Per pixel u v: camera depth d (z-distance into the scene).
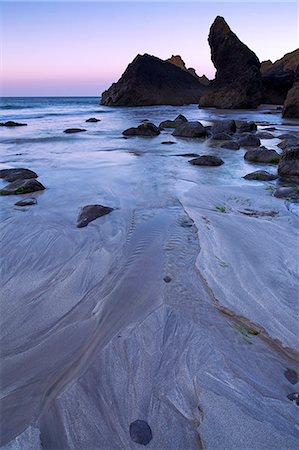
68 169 9.77
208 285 3.67
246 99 43.44
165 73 59.84
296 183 8.21
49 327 3.10
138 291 3.64
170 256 4.39
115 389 2.46
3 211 6.17
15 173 8.59
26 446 2.09
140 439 2.11
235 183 8.27
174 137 17.69
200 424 2.17
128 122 27.36
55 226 5.45
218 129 18.28
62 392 2.44
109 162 10.83
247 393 2.40
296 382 2.51
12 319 3.20
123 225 5.49
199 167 10.10
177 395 2.40
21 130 21.31
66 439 2.13
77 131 20.12
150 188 7.70
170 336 2.97
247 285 3.65
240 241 4.75
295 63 73.50
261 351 2.81
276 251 4.43
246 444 2.04
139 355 2.76
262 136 16.58
